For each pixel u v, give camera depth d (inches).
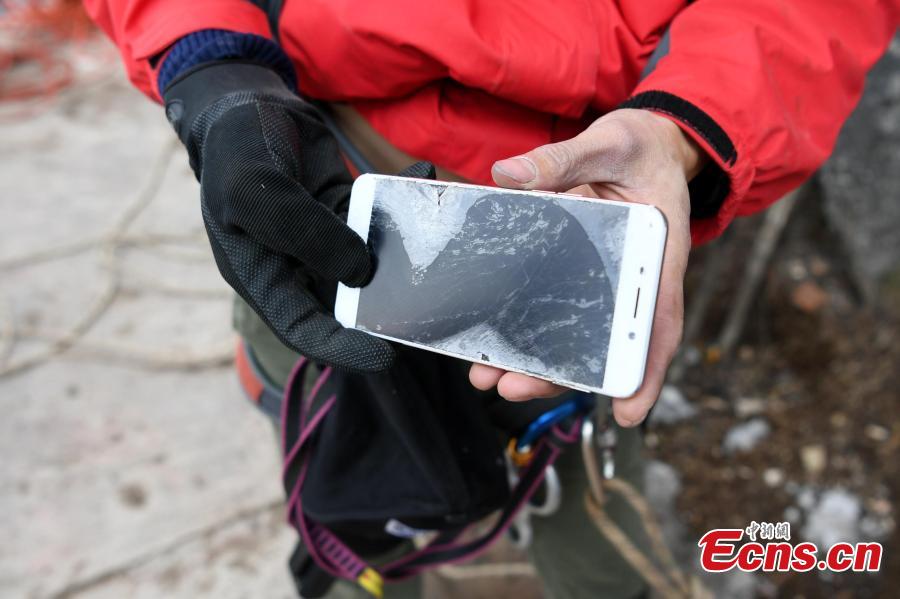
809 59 29.0
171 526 61.6
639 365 23.2
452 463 31.4
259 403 38.4
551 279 24.6
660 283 24.5
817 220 75.2
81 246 89.5
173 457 66.8
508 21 28.6
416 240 26.8
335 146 29.1
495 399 34.0
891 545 59.6
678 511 63.2
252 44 29.0
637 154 25.8
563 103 29.7
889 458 64.1
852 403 67.8
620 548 41.4
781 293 74.0
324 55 30.9
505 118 31.2
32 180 100.6
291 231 24.4
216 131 25.8
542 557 44.8
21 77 124.6
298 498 34.7
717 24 28.8
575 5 29.1
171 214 95.2
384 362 24.3
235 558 59.3
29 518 62.1
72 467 65.9
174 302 82.7
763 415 68.8
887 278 70.4
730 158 27.3
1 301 82.0
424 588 57.6
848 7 29.6
